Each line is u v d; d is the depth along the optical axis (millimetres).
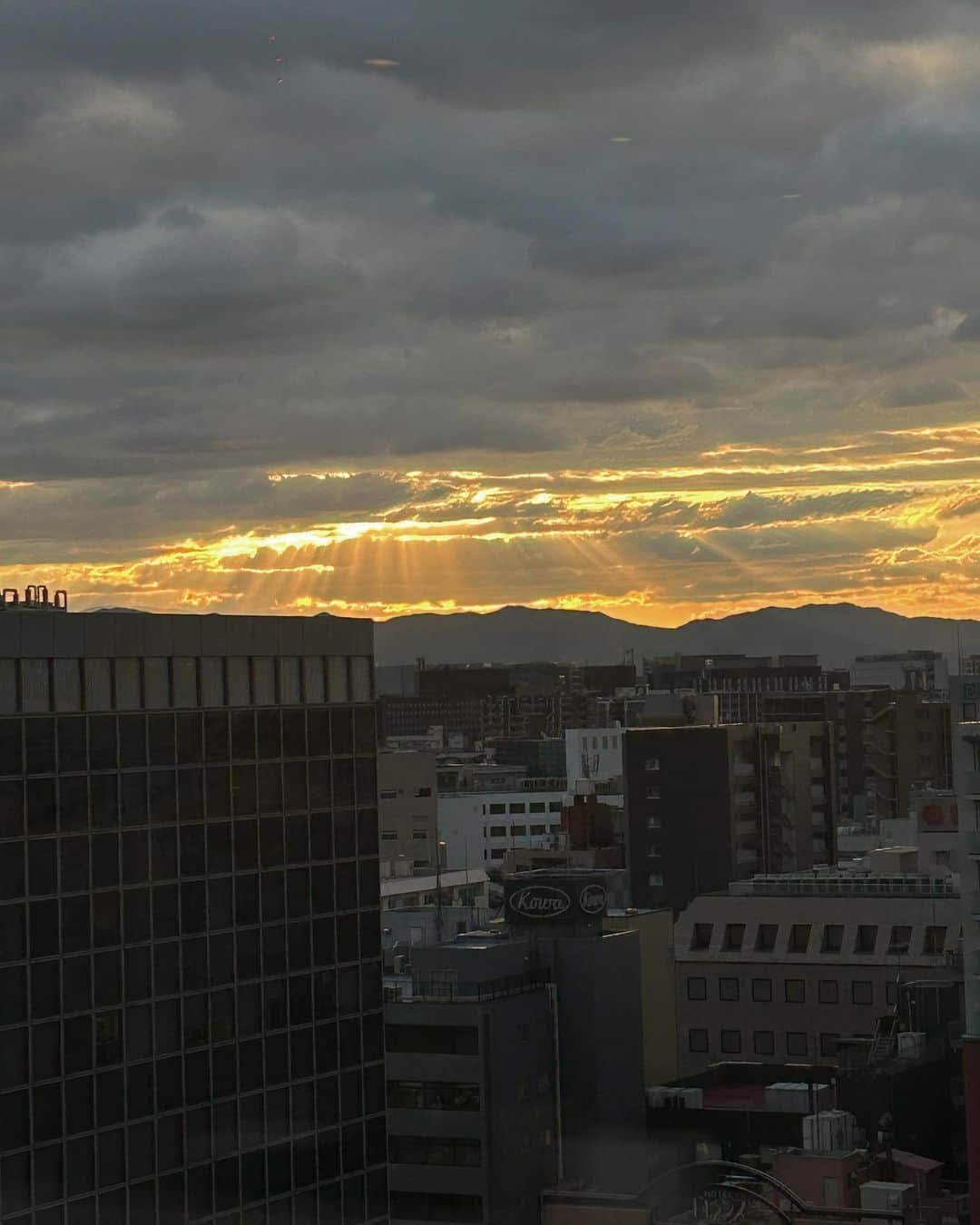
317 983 93750
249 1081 89938
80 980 82688
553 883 138000
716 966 186875
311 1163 92938
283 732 92812
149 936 85812
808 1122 129375
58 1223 81188
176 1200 86000
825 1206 121812
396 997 131250
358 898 96312
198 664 88812
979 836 130625
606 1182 132750
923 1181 130500
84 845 83312
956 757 132125
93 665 84125
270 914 91562
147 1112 85125
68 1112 81875
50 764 82062
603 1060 134500
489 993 130625
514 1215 126500
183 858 87562
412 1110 126750
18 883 80562
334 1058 94500
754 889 197625
